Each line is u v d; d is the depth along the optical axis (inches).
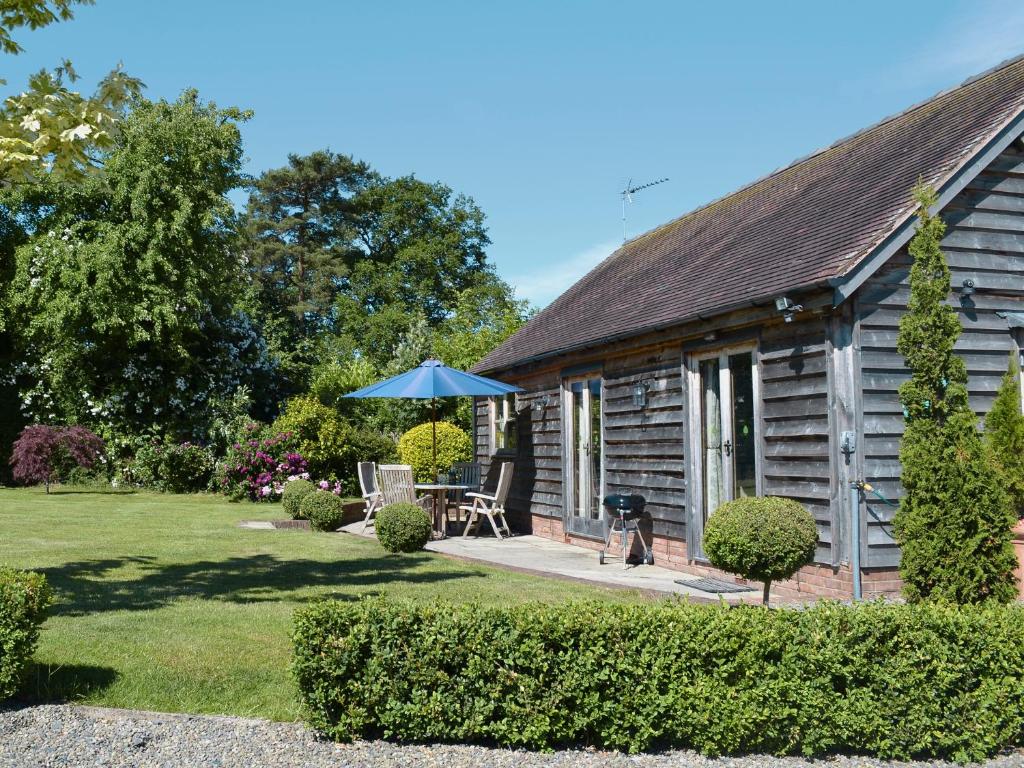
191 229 848.9
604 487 481.1
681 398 405.4
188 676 204.5
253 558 407.8
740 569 265.7
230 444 847.1
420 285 1642.5
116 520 556.1
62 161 234.8
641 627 181.2
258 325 1065.5
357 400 975.6
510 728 175.3
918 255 259.4
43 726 173.3
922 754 184.2
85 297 792.9
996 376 331.0
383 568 382.6
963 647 185.0
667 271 510.9
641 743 175.5
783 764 174.1
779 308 315.0
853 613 187.5
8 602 187.9
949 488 246.1
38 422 880.3
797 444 327.3
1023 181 345.1
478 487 605.3
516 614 184.4
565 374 535.8
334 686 175.9
